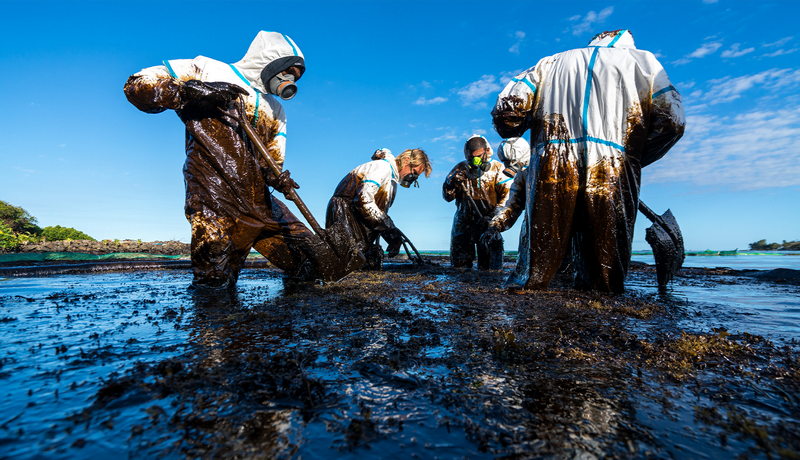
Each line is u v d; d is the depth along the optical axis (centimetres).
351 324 197
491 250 627
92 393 108
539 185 328
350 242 415
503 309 243
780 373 126
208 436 86
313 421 94
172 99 317
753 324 204
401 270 612
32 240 3066
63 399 104
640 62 306
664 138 317
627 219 320
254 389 111
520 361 139
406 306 257
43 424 91
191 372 124
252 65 365
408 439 86
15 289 366
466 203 660
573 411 100
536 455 80
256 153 378
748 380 121
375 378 121
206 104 327
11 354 145
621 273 313
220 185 340
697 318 219
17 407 99
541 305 258
